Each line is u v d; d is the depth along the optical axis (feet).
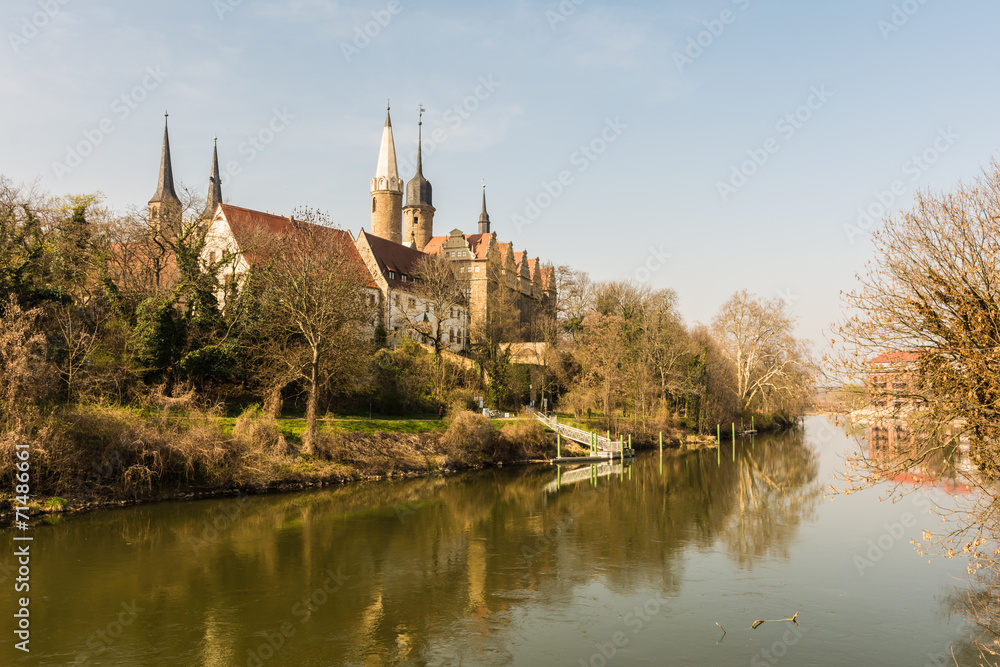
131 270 203.31
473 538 107.55
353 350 182.19
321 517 121.70
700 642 67.10
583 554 98.12
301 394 194.39
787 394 298.97
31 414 116.26
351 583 84.69
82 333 142.61
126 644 65.87
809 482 167.43
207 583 84.12
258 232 226.58
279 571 89.15
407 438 189.37
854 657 63.26
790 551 98.84
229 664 61.98
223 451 139.03
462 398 232.94
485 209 430.20
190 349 174.09
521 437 216.95
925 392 46.21
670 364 279.90
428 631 69.92
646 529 114.01
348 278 188.75
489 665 62.23
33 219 168.25
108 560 92.68
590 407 269.64
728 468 198.59
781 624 71.51
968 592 79.97
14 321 123.95
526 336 393.09
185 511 121.70
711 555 97.30
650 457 231.71
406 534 109.81
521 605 77.46
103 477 125.08
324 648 65.51
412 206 417.69
